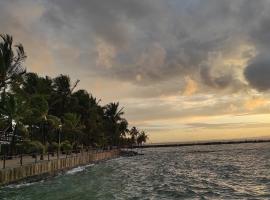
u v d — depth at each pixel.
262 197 31.22
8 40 44.03
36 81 62.72
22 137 58.03
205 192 34.62
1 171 34.59
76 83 82.00
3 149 57.09
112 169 65.56
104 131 122.00
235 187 38.59
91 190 35.69
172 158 111.25
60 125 65.31
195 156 122.38
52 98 75.69
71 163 60.62
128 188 37.53
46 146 57.34
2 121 48.50
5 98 48.56
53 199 30.14
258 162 81.94
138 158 113.88
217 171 60.78
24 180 39.62
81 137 88.81
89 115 95.12
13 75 45.84
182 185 40.66
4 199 30.02
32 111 53.78
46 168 46.72
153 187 38.50
